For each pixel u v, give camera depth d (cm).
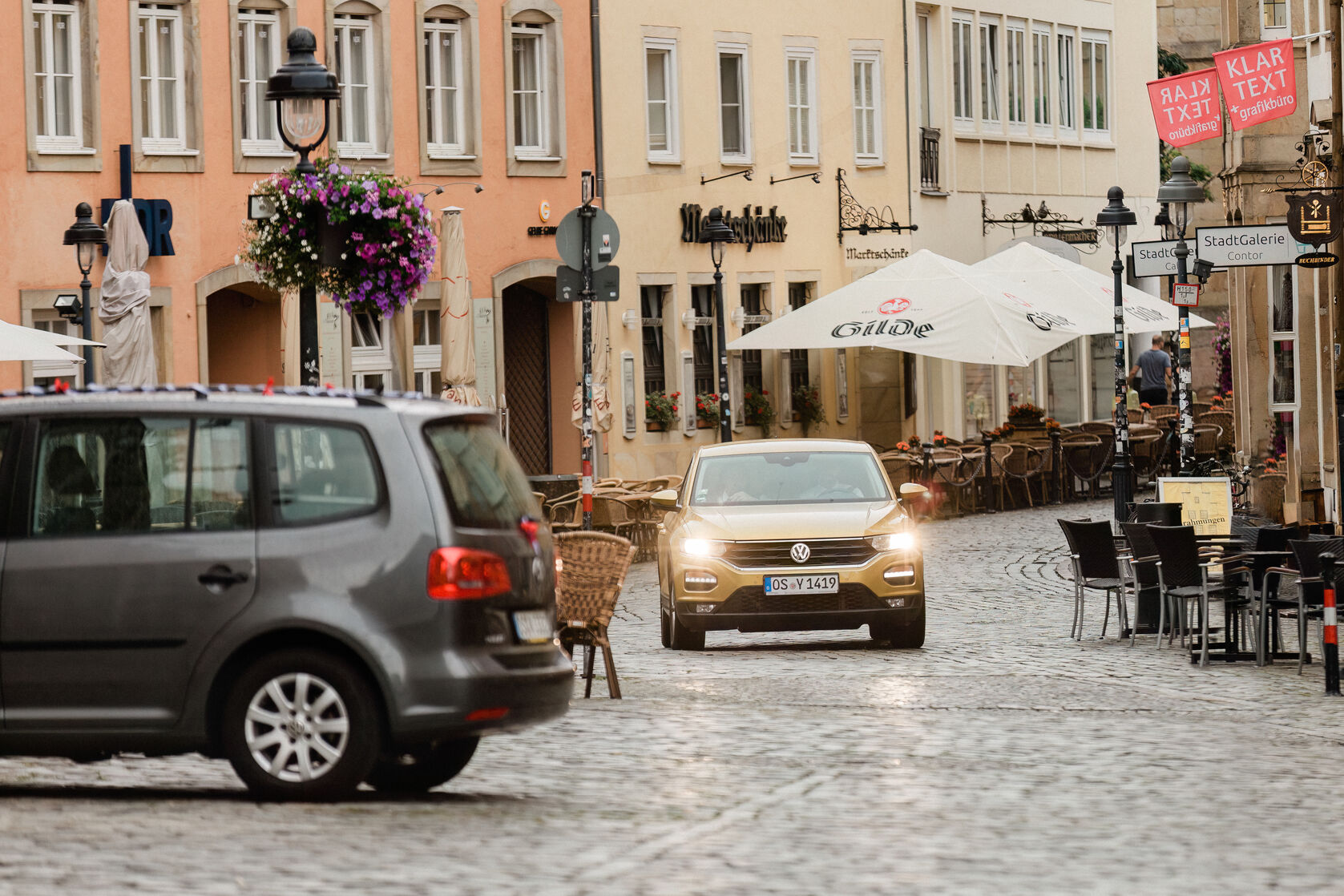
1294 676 3653
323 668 2209
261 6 6656
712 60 8144
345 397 2272
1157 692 3431
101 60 6241
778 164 8394
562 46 7569
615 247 4822
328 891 1778
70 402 2275
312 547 2219
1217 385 13338
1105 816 2236
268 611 2208
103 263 6250
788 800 2325
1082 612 4241
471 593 2222
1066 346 10131
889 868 1917
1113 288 7212
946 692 3406
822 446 4325
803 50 8506
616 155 7756
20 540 2248
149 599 2222
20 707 2234
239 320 6825
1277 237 4728
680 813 2220
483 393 7294
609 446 7738
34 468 2262
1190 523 5122
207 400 2266
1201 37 14238
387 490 2228
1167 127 5022
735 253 8225
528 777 2497
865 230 8612
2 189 6031
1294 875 1905
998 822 2184
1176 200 5703
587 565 3359
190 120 6462
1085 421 10244
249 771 2219
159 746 2225
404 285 4000
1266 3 7750
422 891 1783
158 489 2247
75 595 2230
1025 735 2908
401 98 7050
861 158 8769
